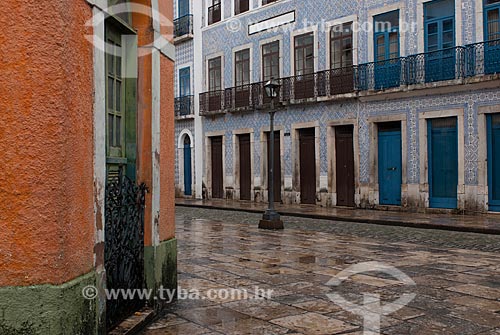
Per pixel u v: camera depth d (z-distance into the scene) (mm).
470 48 16000
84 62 3506
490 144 15906
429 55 17031
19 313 3098
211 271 7270
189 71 27266
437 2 16953
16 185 3104
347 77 19516
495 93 15602
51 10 3152
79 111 3404
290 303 5477
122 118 4867
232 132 24703
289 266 7684
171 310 5176
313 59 20922
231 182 24922
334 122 20125
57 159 3162
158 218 5125
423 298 5727
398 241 10781
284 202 22188
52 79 3150
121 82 4871
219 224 14609
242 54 24172
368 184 19016
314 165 21188
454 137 16781
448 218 15227
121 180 4508
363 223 15031
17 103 3111
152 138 4965
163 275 5219
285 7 22078
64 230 3197
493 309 5277
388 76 18172
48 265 3135
